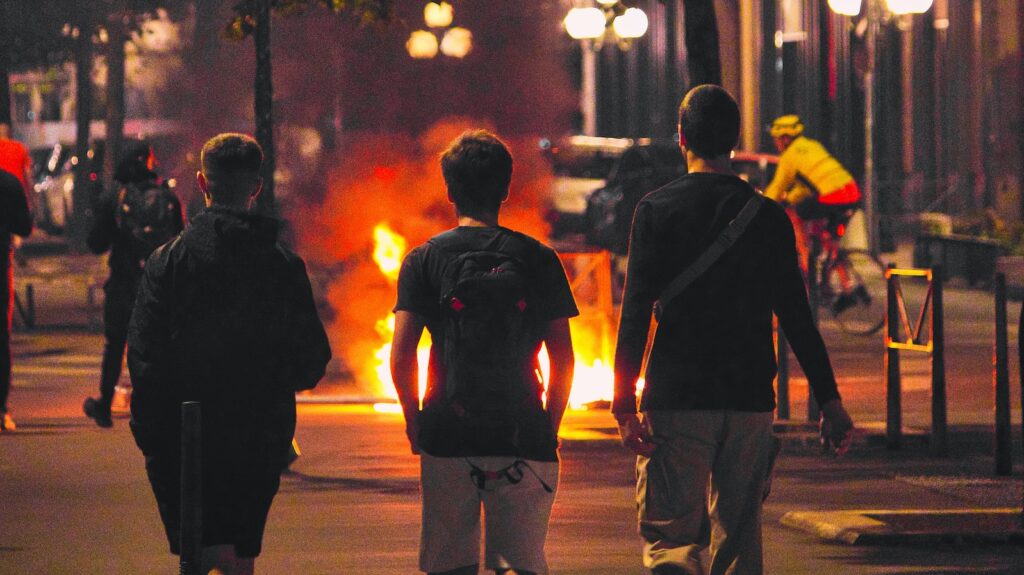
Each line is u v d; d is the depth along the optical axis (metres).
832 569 27.11
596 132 172.38
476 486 18.77
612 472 37.56
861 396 52.38
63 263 121.88
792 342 20.44
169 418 20.94
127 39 133.88
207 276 20.78
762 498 20.41
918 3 93.06
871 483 36.19
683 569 20.03
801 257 69.56
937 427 40.19
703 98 20.34
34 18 124.62
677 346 20.05
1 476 36.75
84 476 36.72
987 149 120.25
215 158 21.06
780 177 69.00
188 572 19.72
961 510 31.75
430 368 18.86
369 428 44.22
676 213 20.00
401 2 119.00
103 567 27.34
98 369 59.12
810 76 138.25
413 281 18.94
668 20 170.25
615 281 87.06
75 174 133.75
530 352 18.86
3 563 27.62
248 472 20.91
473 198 19.09
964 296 90.44
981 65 121.12
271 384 21.02
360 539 29.64
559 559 28.00
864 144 137.38
